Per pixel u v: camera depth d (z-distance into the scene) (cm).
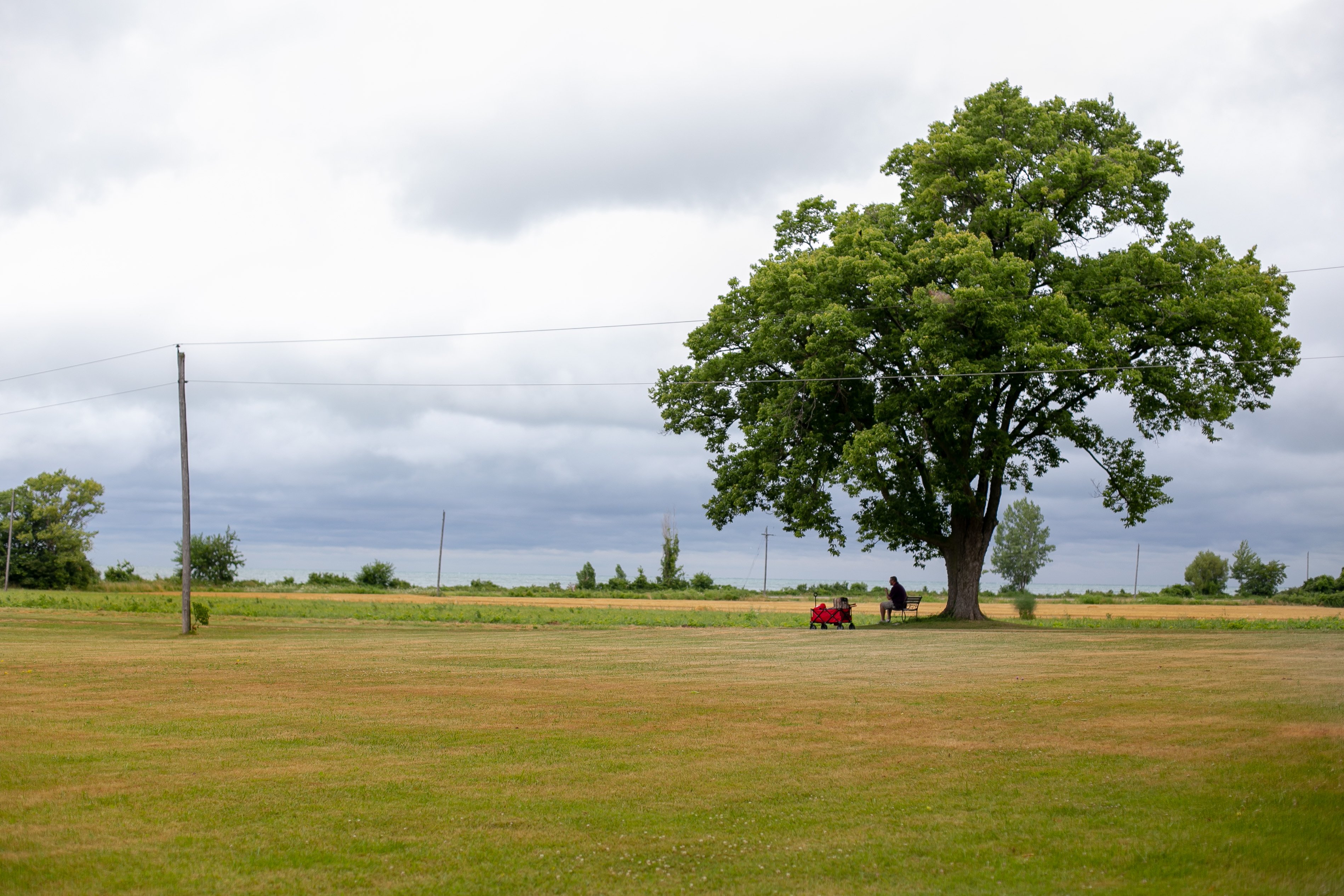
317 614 4734
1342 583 9038
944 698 1609
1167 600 9081
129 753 1175
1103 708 1462
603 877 752
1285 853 786
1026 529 11750
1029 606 4375
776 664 2198
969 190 3909
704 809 938
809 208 4375
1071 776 1044
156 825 877
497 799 972
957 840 838
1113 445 3978
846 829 872
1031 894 710
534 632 3578
